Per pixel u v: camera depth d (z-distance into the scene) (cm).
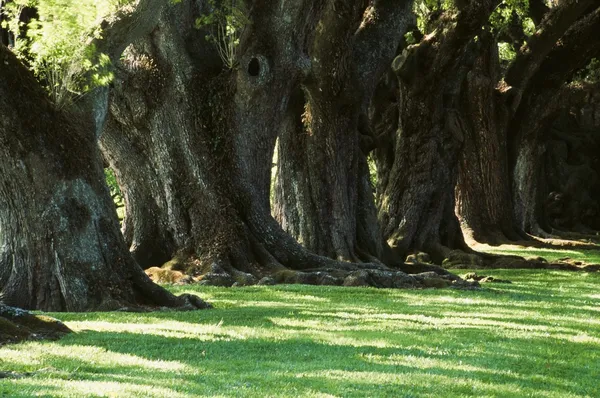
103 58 1742
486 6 3519
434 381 1003
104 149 2609
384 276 2419
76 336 1272
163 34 2514
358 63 3038
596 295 2342
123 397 819
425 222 3816
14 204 1772
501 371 1113
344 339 1333
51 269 1761
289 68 2606
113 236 1811
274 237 2569
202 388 896
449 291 2278
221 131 2562
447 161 3853
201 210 2528
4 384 871
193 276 2455
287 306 1828
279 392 893
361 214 3122
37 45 1712
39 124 1750
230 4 2486
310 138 3027
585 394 1016
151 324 1467
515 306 1955
